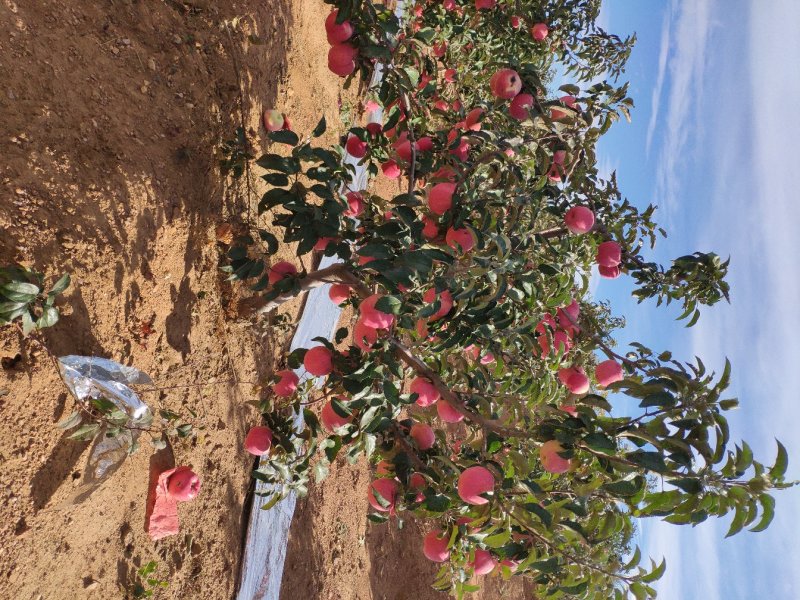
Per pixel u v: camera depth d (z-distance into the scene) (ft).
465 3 16.11
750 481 5.10
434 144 9.86
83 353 7.08
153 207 8.34
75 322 6.99
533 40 17.67
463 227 7.78
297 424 13.11
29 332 5.96
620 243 11.89
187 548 9.30
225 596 10.21
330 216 7.25
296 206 7.18
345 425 7.76
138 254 8.09
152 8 9.28
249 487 11.26
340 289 9.77
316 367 7.48
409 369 9.58
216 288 10.11
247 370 11.23
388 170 11.11
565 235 11.37
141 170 8.16
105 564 7.54
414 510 7.75
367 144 10.46
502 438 7.67
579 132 10.52
